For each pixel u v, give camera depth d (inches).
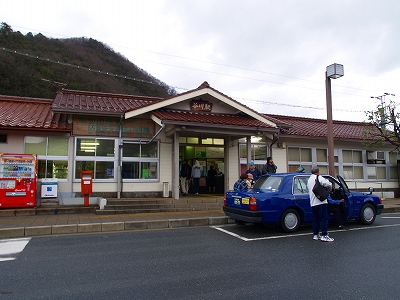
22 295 153.9
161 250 244.4
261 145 593.3
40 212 387.9
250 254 233.9
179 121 427.8
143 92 1776.6
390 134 587.5
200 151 581.3
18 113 471.8
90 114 454.3
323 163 650.8
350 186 666.8
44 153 440.8
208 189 582.6
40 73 1531.7
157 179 496.4
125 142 483.5
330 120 459.8
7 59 1457.9
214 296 154.6
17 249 244.4
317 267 202.5
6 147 422.3
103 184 466.0
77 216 377.1
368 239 284.8
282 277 183.2
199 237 293.7
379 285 170.2
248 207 306.5
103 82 1688.0
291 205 315.0
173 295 155.6
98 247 252.8
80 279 177.6
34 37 1774.1
